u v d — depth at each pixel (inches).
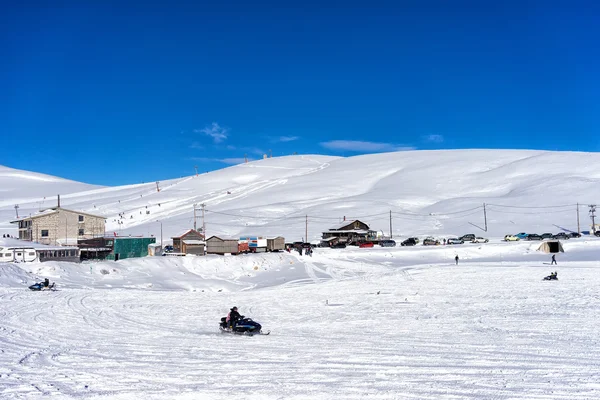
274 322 1112.2
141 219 6028.5
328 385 536.1
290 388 525.7
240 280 2210.9
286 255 2765.7
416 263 2672.2
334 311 1248.8
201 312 1278.3
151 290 1823.3
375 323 1048.2
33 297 1493.6
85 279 2034.9
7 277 1865.2
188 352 755.4
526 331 892.6
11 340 869.8
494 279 1791.3
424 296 1456.7
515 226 4298.7
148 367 645.3
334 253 2942.9
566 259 2591.0
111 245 2805.1
